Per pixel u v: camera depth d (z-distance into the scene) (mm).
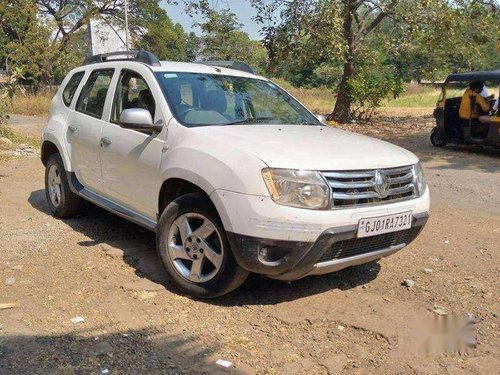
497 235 6410
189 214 4426
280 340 3881
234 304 4422
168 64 5566
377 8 19938
